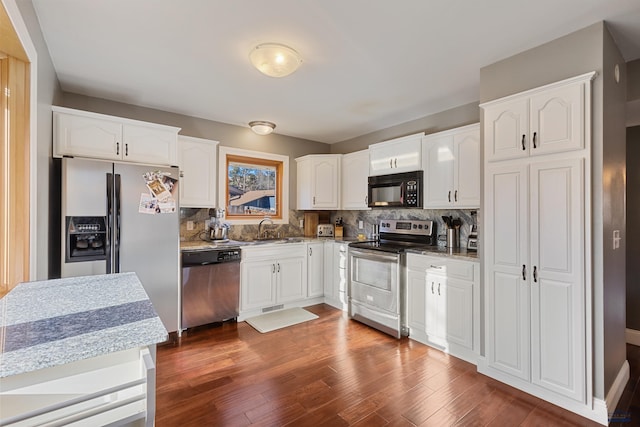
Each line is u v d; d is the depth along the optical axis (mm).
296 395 2029
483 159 2338
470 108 3141
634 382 2186
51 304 1176
